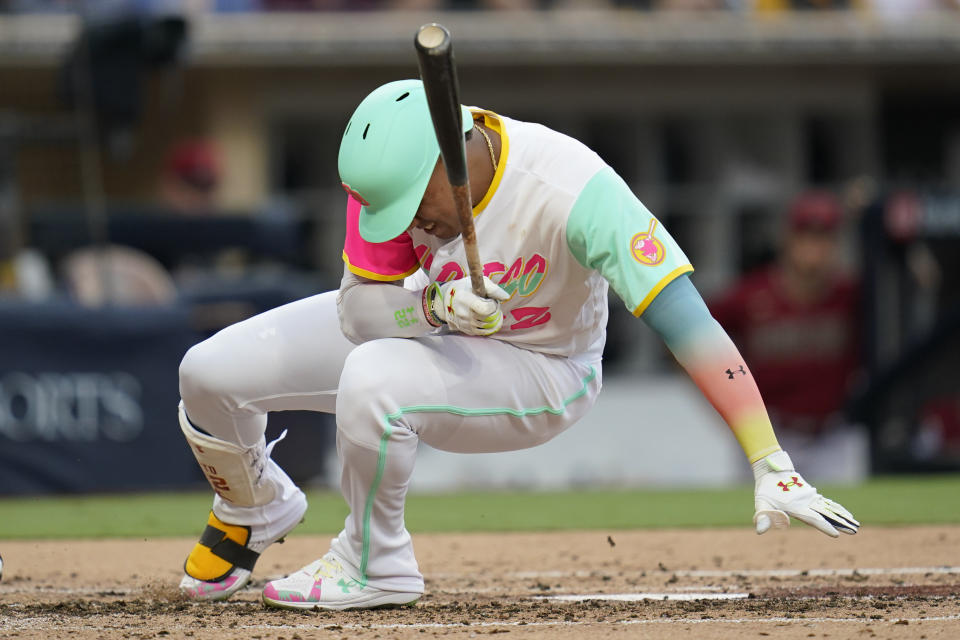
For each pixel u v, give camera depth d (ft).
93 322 91.56
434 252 38.55
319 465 97.14
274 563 55.47
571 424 41.57
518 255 37.58
